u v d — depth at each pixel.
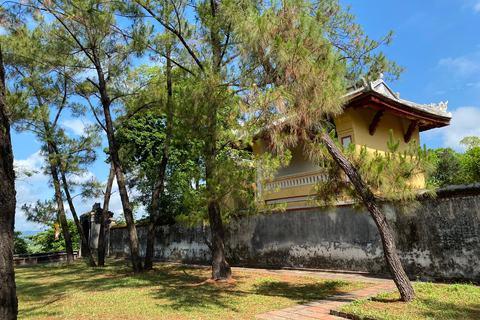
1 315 3.37
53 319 5.48
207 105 7.21
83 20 10.83
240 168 7.70
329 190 6.50
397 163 5.25
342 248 9.13
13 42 12.12
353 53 8.50
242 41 6.05
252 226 11.85
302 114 5.43
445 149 16.08
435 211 7.33
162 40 9.84
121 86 13.08
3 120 3.83
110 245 20.00
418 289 6.02
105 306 6.32
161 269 12.08
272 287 7.68
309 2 6.04
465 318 4.31
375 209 5.63
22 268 15.27
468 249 6.76
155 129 17.05
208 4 9.17
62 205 16.16
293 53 5.39
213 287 7.85
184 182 12.55
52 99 14.43
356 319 4.66
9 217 3.66
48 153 14.95
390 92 11.07
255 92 5.95
